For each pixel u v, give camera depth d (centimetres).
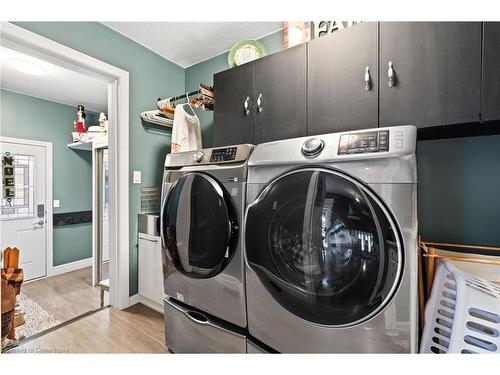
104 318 186
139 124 217
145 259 205
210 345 117
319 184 83
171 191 135
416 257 70
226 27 196
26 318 199
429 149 137
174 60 246
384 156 74
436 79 98
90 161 375
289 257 88
